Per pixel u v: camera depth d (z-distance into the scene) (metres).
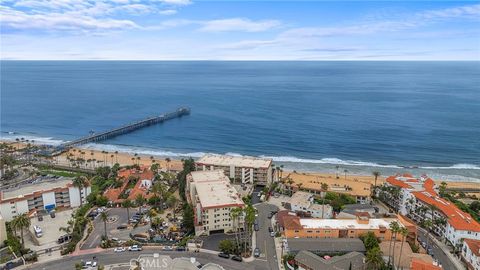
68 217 152.25
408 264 114.62
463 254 122.31
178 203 169.12
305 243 124.38
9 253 122.12
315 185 182.88
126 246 128.25
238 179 193.88
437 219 138.62
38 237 133.50
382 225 132.75
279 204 167.38
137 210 161.38
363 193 174.50
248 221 123.62
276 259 121.81
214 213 138.38
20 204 152.00
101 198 166.75
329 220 139.88
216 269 100.50
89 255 122.75
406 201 158.62
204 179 169.25
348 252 120.88
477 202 166.00
